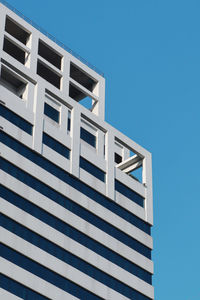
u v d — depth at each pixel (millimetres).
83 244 111125
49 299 101750
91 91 136000
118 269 115062
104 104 130250
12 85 118000
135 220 123625
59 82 131625
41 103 115938
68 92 122750
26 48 120188
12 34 123812
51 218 108125
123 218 121188
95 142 124125
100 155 122750
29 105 114062
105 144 125375
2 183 103438
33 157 110125
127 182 125562
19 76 115688
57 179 112125
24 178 107062
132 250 119750
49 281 103000
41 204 107500
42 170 110375
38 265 102625
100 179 120312
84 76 131500
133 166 132125
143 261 120812
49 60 128875
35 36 123188
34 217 105500
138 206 125562
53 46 125312
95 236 113938
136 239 121688
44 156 111625
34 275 101250
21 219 103438
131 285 116000
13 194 104250
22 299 97938
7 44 121562
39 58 121438
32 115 113312
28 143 110375
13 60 116000
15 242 100875
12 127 109062
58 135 116188
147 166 131250
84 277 108500
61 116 119000
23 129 110875
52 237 106625
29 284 99875
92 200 116562
